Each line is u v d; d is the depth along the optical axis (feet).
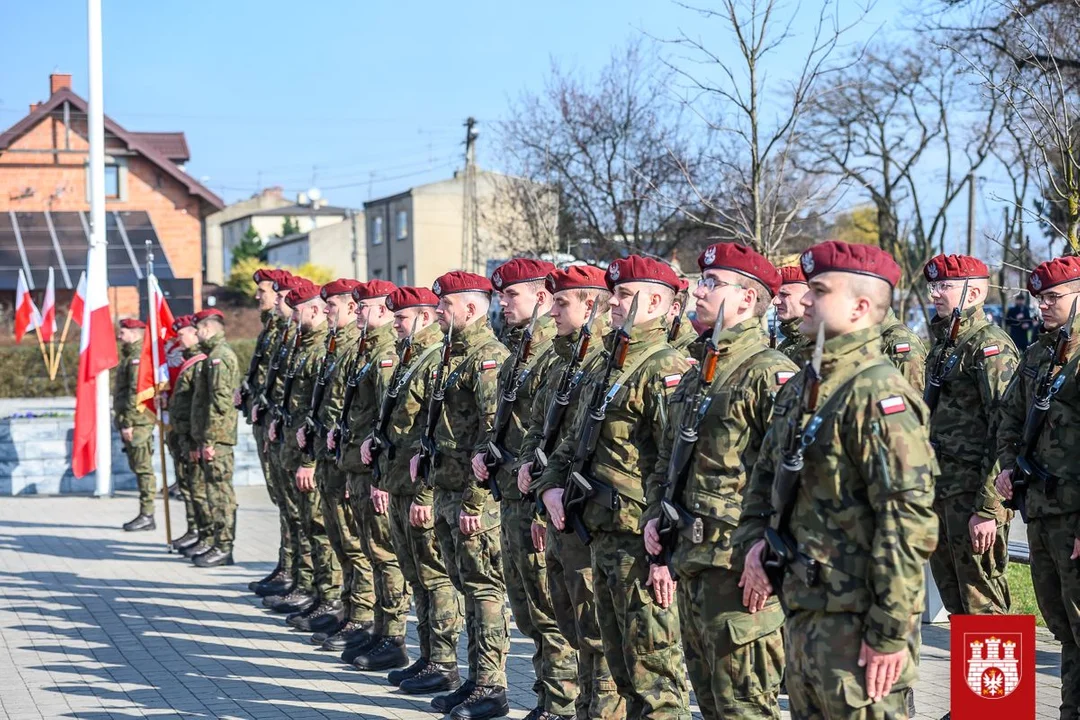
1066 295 18.83
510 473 20.43
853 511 12.60
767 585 13.25
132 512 50.29
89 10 52.01
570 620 18.84
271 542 42.83
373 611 27.48
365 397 25.59
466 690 22.15
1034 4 38.63
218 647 27.73
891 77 81.76
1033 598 28.30
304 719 21.89
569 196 85.87
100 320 49.96
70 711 22.70
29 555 40.45
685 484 15.10
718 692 14.82
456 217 176.55
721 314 14.84
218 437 37.76
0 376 100.07
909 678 12.41
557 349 19.44
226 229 281.54
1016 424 19.36
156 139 146.61
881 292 13.04
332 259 212.02
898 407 12.38
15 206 120.88
